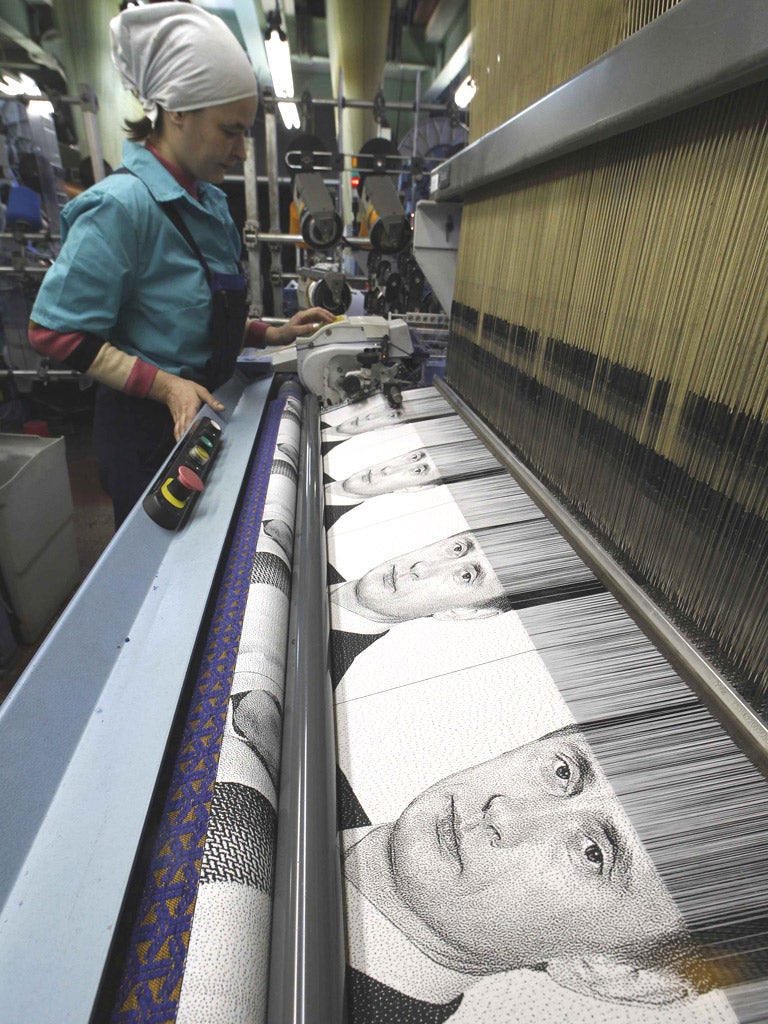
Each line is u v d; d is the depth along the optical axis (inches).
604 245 26.0
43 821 15.4
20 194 103.7
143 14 40.7
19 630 66.4
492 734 19.2
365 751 19.2
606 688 20.3
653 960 13.4
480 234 42.3
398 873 15.7
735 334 18.8
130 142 45.7
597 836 16.0
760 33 15.3
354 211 121.8
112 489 53.6
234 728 19.1
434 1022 12.8
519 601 24.9
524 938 14.1
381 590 27.2
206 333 50.2
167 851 16.0
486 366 42.7
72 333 42.1
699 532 21.0
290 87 99.0
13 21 145.8
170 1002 12.9
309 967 12.6
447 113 106.5
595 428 27.7
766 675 18.3
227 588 27.1
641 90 20.2
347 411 52.6
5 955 12.6
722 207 19.0
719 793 16.8
